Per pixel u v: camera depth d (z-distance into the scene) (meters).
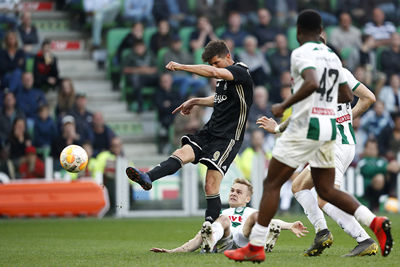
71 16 69.06
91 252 26.42
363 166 53.41
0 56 57.81
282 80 61.53
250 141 55.44
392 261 20.70
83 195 50.81
